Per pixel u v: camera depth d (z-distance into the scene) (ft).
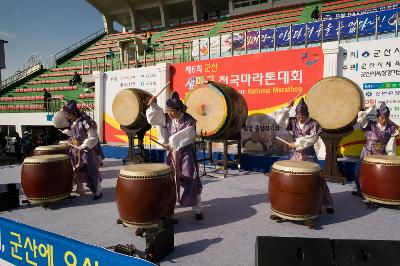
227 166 19.39
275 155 19.60
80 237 9.58
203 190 15.11
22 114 41.34
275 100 20.75
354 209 12.15
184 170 10.91
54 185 12.35
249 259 8.09
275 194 10.41
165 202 9.65
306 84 19.60
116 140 28.78
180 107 11.02
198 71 23.99
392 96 17.31
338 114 15.15
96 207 12.67
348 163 16.87
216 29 57.77
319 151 18.84
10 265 8.96
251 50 28.91
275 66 20.66
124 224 9.84
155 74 25.95
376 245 6.69
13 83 57.36
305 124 12.00
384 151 13.55
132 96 21.26
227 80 22.67
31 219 11.26
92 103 41.55
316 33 26.17
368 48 17.78
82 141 13.73
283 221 10.87
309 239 6.81
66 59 67.67
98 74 29.19
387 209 12.12
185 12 79.20
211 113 17.44
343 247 6.68
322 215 11.46
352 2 49.37
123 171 9.66
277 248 6.68
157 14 81.15
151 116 11.51
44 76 58.70
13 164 24.57
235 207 12.50
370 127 13.80
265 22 53.11
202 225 10.55
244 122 19.11
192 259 8.11
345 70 18.44
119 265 6.68
